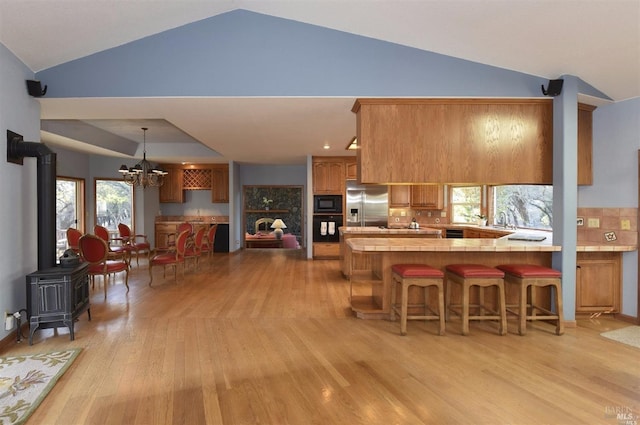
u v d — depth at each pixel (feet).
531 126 12.93
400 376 8.70
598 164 13.56
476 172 12.84
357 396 7.80
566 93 12.10
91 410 7.28
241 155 26.50
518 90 12.43
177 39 12.03
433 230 19.51
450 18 10.23
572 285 12.22
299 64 12.11
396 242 13.34
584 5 8.91
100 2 9.64
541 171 12.94
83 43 11.28
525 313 11.46
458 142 12.79
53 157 11.59
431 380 8.49
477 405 7.44
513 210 21.44
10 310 10.77
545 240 13.74
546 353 10.02
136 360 9.59
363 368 9.13
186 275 21.11
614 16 9.14
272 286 18.28
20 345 10.56
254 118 15.01
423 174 12.75
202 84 12.03
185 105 12.98
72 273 11.01
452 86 12.33
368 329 11.98
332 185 26.89
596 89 12.61
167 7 10.75
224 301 15.43
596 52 10.71
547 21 9.68
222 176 32.27
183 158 28.58
